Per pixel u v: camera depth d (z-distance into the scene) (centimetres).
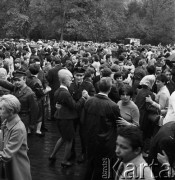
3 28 5175
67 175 755
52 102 1202
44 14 4972
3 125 546
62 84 771
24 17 5053
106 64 1145
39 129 1044
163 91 798
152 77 809
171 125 472
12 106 527
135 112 737
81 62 1194
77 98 865
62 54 1889
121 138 368
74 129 788
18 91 809
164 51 2616
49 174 758
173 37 5672
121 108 745
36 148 930
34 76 993
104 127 620
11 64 1329
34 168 789
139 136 367
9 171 541
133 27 5725
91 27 4922
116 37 5650
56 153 856
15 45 2636
